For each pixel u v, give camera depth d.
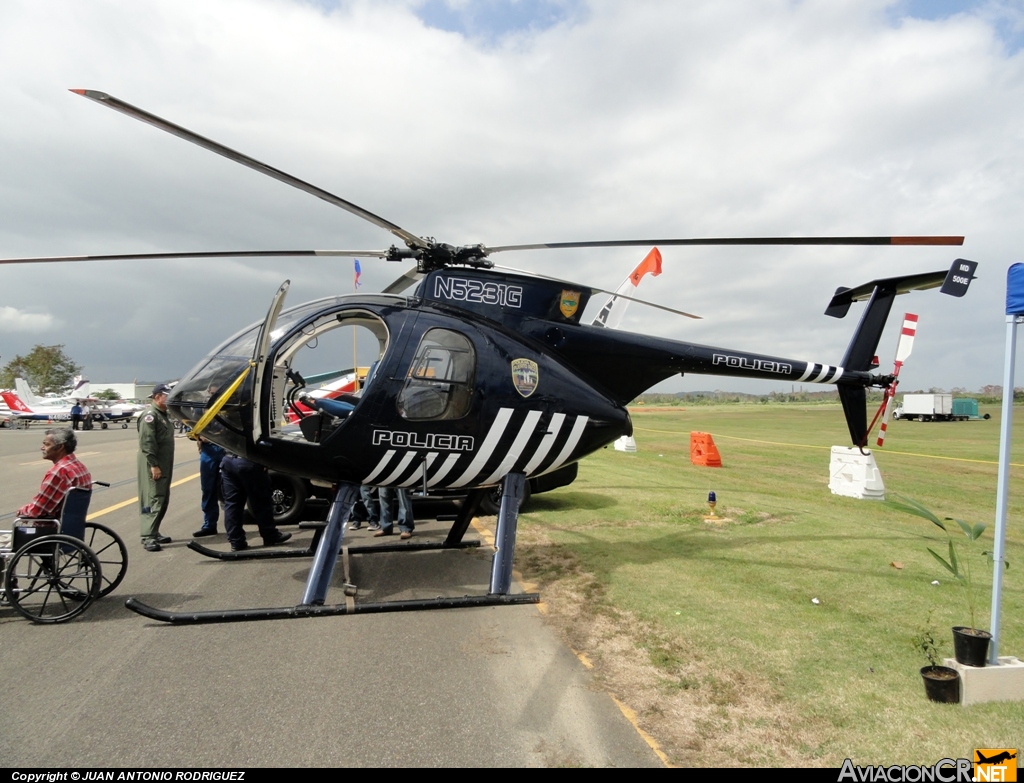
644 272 12.98
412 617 5.31
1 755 3.23
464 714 3.64
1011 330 3.78
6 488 13.34
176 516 10.16
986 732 3.37
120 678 4.14
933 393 56.09
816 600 5.55
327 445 5.75
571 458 6.60
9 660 4.44
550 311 6.71
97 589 5.32
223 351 6.11
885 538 8.05
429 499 10.55
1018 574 6.63
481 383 6.06
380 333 7.30
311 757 3.21
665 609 5.32
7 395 48.22
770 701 3.76
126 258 6.10
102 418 47.53
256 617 5.21
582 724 3.53
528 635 4.88
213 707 3.74
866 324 8.66
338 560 7.24
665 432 36.50
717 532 8.38
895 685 3.93
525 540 8.02
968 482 15.66
